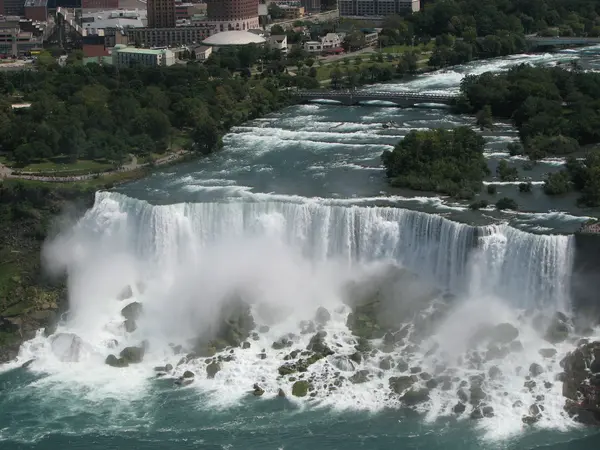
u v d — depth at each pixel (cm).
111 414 16825
